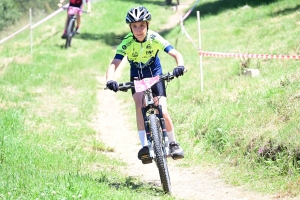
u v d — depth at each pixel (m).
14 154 12.20
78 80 24.92
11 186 9.78
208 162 13.02
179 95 19.03
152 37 10.78
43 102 20.34
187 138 14.70
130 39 10.84
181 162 13.48
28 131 15.08
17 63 27.92
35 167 11.52
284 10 30.48
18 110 17.45
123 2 51.09
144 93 10.65
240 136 13.04
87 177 10.76
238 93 16.31
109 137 16.67
